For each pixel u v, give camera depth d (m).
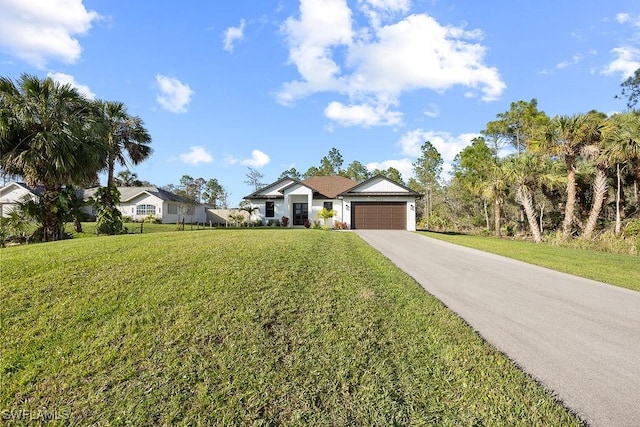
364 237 16.09
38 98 13.15
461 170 34.75
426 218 35.38
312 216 25.28
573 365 3.61
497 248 13.46
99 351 3.69
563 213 23.61
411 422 2.68
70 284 5.52
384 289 6.18
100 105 19.66
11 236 14.05
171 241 9.62
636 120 16.38
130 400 2.93
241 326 4.27
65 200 14.66
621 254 13.02
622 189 20.42
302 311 4.84
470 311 5.36
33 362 3.49
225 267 6.66
